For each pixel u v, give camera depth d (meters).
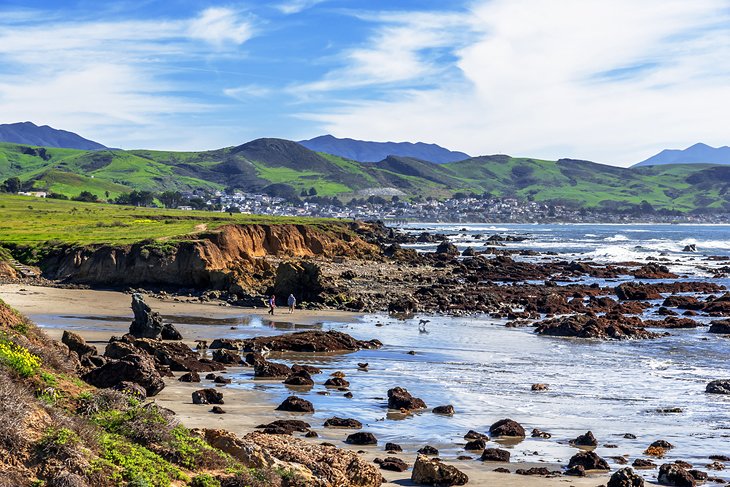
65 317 61.66
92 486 17.19
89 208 194.38
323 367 45.69
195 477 19.09
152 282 86.88
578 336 60.66
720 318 74.38
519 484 24.14
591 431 32.25
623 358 51.41
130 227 120.88
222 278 83.25
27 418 18.22
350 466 22.88
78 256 90.31
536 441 30.38
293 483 20.67
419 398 37.00
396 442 29.44
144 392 31.84
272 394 37.06
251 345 51.28
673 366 48.66
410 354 51.06
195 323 63.16
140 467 18.44
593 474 25.95
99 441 19.00
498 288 94.38
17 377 22.66
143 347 46.12
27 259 94.62
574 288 96.50
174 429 21.58
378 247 149.75
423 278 101.69
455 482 23.81
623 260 147.25
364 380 41.72
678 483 25.05
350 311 74.94
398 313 74.50
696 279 114.12
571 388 40.94
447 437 30.48
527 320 69.88
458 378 42.91
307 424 30.56
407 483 23.83
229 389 37.94
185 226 120.56
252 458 21.31
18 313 31.70
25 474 16.78
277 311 72.69
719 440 31.38
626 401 38.19
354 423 31.45
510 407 36.12
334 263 116.25
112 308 68.69
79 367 33.78
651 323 68.62
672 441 31.03
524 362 48.94
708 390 40.75
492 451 27.56
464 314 74.81
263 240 120.75
